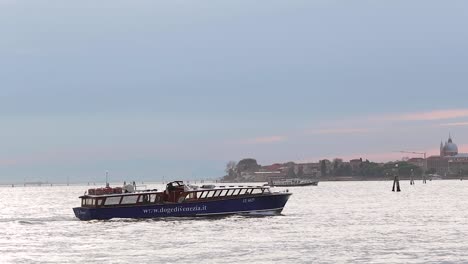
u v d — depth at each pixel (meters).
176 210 146.25
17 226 148.25
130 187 152.12
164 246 108.44
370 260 93.69
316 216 170.00
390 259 94.38
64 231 133.25
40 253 103.12
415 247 105.69
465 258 94.75
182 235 121.75
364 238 117.38
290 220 150.50
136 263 92.50
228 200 148.00
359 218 163.00
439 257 95.81
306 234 123.06
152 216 145.88
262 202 150.12
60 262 94.12
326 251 101.88
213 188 150.25
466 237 118.19
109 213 146.12
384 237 118.81
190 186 151.62
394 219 159.25
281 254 99.19
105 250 105.25
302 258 95.56
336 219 158.88
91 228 135.25
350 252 100.81
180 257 97.06
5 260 96.56
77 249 106.75
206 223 140.25
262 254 99.19
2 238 123.19
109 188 151.25
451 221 152.25
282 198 151.25
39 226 147.00
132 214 146.00
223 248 105.50
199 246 107.94
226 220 145.50
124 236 122.00
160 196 146.62
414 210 195.62
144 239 117.25
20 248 108.94
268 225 137.50
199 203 146.62
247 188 150.12
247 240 114.56
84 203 151.25
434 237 118.69
